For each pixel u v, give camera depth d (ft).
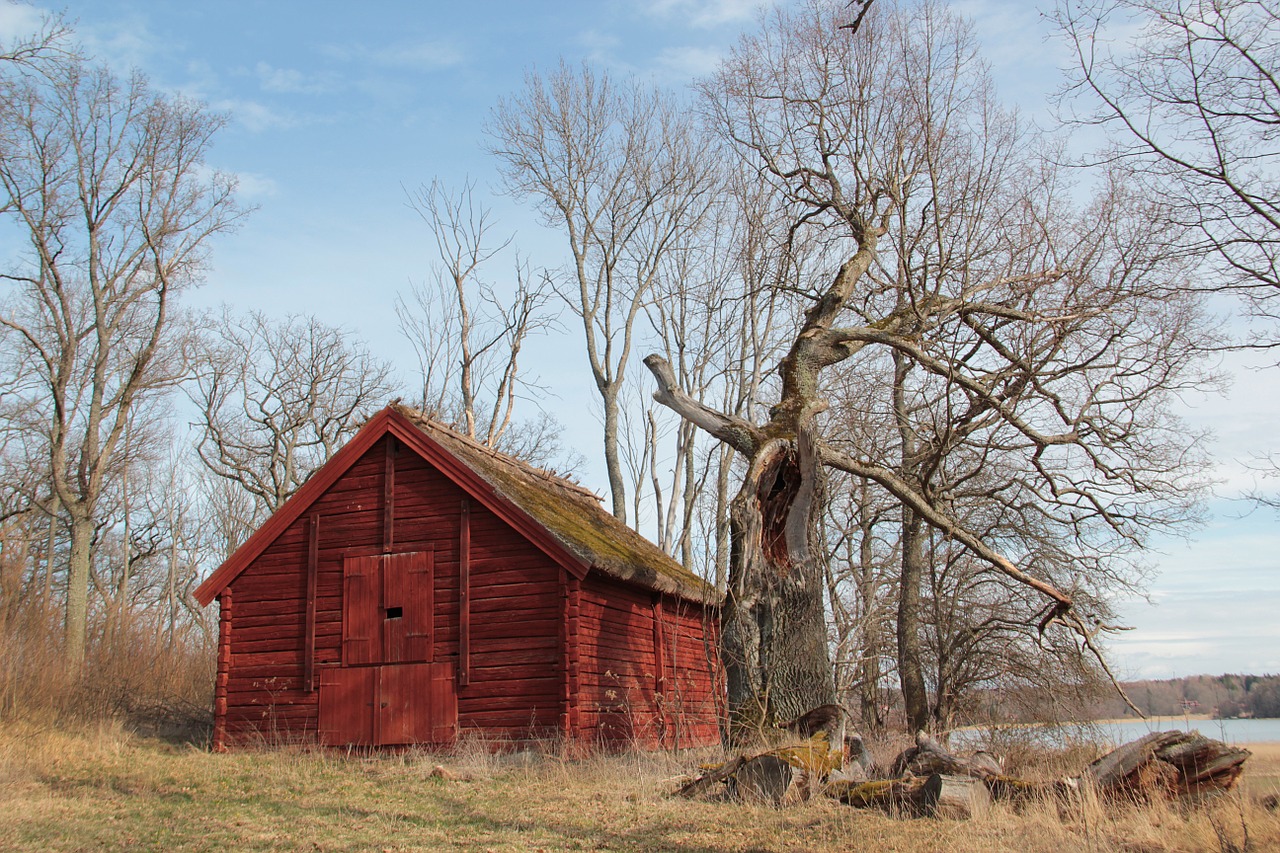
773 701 55.98
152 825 38.34
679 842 34.73
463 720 59.47
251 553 64.90
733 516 58.80
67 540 138.51
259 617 64.39
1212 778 37.37
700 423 63.46
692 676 78.59
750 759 42.57
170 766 54.60
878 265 73.56
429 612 61.52
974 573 76.28
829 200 71.97
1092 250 63.82
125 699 77.82
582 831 37.09
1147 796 36.47
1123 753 38.06
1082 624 59.36
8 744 54.39
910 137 68.64
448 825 38.63
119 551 179.83
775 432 60.75
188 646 95.09
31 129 102.94
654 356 64.59
